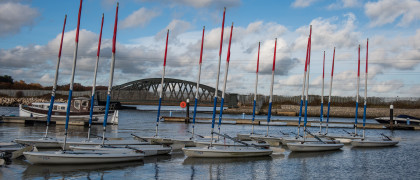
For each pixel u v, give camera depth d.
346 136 43.03
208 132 50.91
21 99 153.12
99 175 21.44
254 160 28.25
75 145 29.33
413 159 31.00
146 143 32.09
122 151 26.16
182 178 21.64
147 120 79.00
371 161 29.67
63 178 20.41
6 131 42.28
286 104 151.75
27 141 29.78
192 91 166.62
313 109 132.62
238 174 23.23
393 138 47.84
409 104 140.25
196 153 27.80
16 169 21.94
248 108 138.38
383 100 145.50
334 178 23.11
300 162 28.28
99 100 152.25
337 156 31.91
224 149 28.16
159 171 23.20
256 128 62.22
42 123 53.59
